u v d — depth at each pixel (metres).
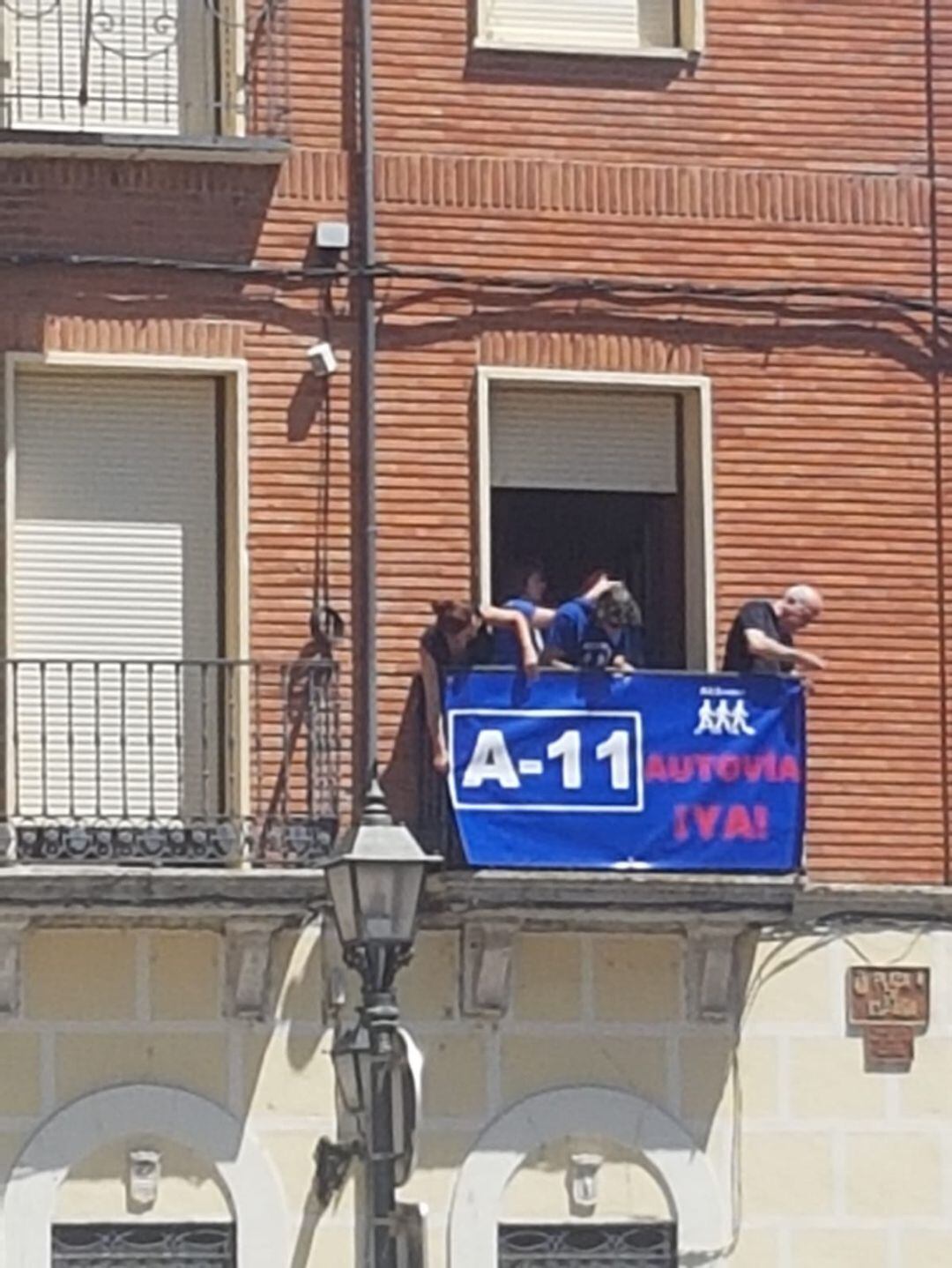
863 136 25.58
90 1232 23.78
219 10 24.89
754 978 24.75
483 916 24.11
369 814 20.81
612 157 25.20
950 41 25.78
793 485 25.17
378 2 25.02
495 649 24.33
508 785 23.98
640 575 25.22
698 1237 24.48
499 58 25.14
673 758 24.23
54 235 24.34
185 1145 23.91
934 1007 24.95
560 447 25.14
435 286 24.84
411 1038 23.48
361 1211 23.92
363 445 24.61
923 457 25.38
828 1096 24.77
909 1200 24.80
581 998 24.48
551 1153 24.39
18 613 24.28
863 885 24.88
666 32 25.56
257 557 24.42
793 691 24.47
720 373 25.17
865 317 25.39
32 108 24.72
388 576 24.58
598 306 25.03
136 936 23.95
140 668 24.31
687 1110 24.56
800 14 25.61
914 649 25.20
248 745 24.17
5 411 24.17
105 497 24.48
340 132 24.88
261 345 24.58
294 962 24.09
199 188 24.58
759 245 25.31
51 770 24.16
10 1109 23.70
